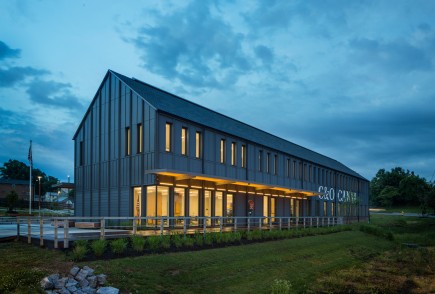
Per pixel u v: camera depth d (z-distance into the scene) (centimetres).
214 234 2175
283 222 3928
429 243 3694
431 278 2061
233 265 1748
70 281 1227
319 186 5241
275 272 1797
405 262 2528
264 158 3859
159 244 1812
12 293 1107
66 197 8281
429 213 9756
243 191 3444
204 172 2941
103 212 2961
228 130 3300
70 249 1565
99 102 3148
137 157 2702
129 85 2845
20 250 1557
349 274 2022
